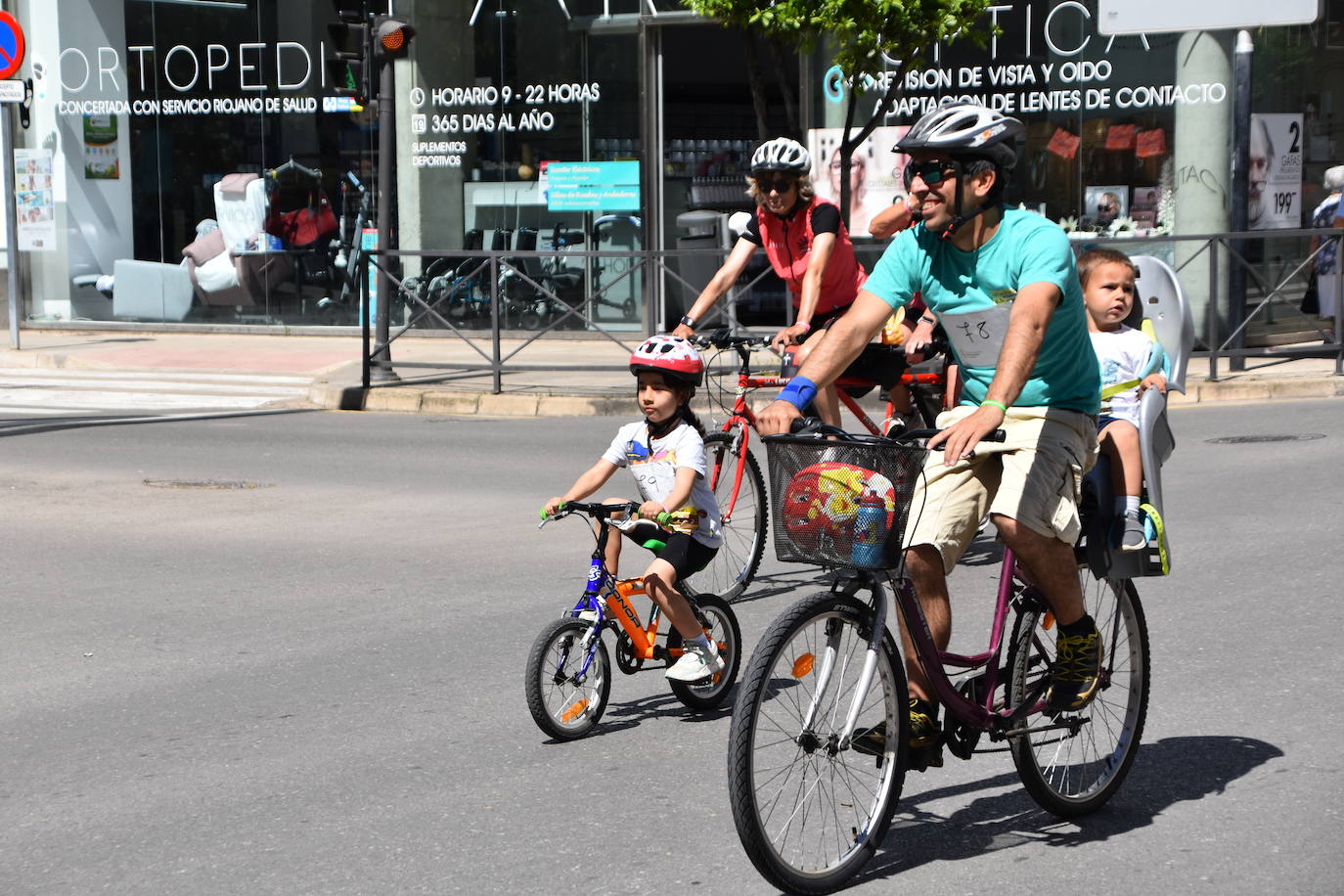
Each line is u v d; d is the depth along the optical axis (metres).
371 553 18.33
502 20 41.75
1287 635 13.63
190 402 33.06
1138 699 10.09
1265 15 29.77
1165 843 9.34
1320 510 18.81
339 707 12.46
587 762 11.18
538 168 41.81
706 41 40.66
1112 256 11.81
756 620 15.15
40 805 10.39
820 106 38.69
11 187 42.12
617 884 8.90
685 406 12.36
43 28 47.19
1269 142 34.81
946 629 9.28
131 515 20.72
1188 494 20.16
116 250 47.12
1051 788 9.65
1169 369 13.56
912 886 8.80
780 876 8.52
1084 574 10.16
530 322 39.06
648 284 32.72
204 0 45.25
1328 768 10.45
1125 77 35.72
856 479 8.18
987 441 8.45
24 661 13.91
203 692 12.93
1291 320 32.66
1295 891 8.59
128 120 46.56
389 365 33.19
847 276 16.59
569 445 26.45
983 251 8.83
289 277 45.06
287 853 9.48
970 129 8.58
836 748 8.78
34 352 41.19
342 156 44.00
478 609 15.53
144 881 9.10
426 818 10.04
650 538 12.09
